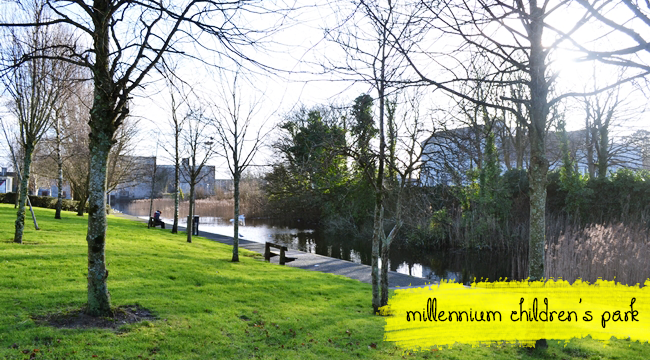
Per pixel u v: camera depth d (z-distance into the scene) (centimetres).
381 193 743
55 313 566
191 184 1712
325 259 1534
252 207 4034
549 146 1605
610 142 2070
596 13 296
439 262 1855
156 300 679
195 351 498
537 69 441
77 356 444
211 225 3400
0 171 4759
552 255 1250
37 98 1138
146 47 563
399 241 2323
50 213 2206
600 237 1141
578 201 1947
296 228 3328
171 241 1585
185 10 518
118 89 570
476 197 1938
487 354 530
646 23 282
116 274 842
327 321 663
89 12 555
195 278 895
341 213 2919
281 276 1055
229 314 653
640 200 1836
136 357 461
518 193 2109
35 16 1076
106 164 588
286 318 663
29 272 777
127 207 5103
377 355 522
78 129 2091
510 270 1680
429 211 773
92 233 573
